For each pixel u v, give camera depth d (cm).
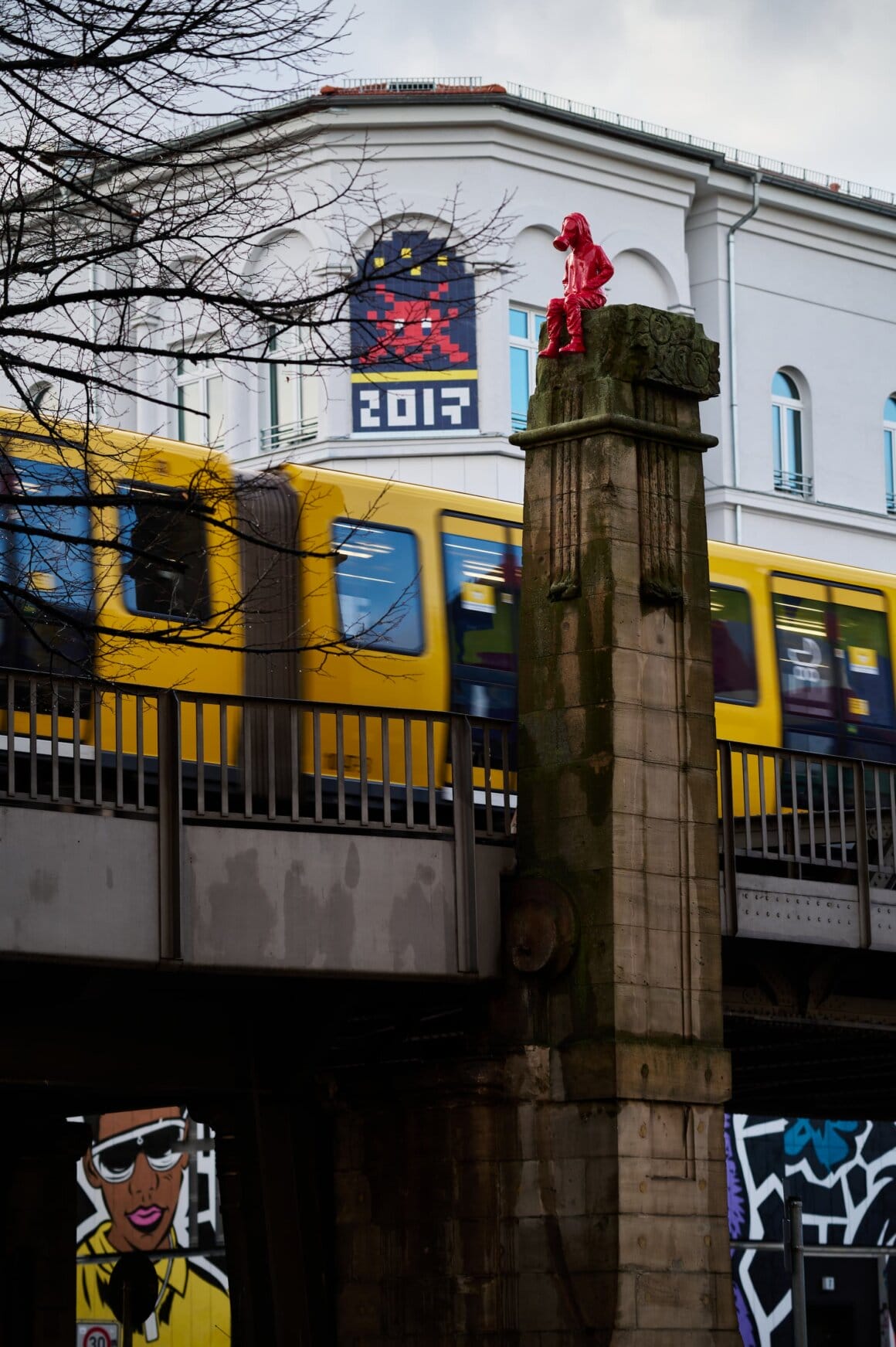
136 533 1934
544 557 2098
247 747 1894
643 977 2005
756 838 2892
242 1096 2125
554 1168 1992
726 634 2977
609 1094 1958
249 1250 2128
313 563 2411
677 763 2073
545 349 2138
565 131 4519
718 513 4844
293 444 4447
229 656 2334
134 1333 4375
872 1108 3156
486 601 2630
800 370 4991
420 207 4322
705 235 4891
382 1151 2114
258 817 1889
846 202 5038
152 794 2272
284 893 1894
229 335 1700
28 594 1591
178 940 1814
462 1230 2033
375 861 1962
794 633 3073
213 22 1566
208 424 4525
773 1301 4369
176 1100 2297
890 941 2302
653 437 2103
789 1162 4434
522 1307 1986
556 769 2056
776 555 3095
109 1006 2030
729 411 4862
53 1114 2558
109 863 1792
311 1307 2112
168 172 1758
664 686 2073
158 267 1608
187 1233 4353
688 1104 2006
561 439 2103
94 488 2055
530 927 2022
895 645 3231
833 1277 4453
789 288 4988
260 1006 2120
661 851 2044
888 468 5150
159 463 2231
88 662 1777
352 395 4369
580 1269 1952
